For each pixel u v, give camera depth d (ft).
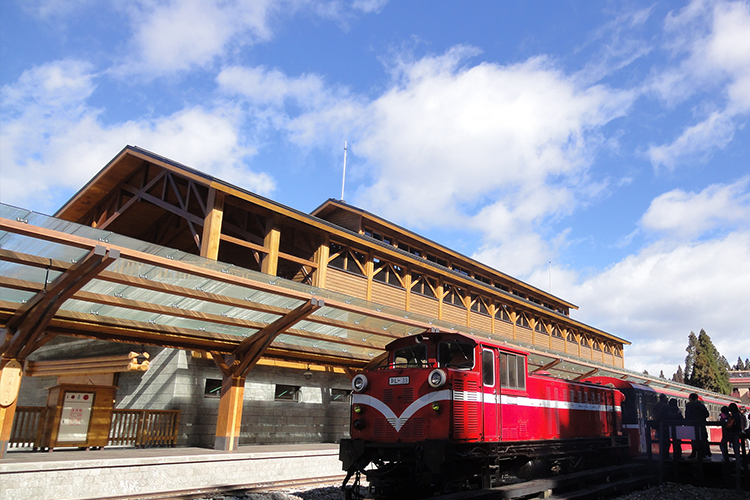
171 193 68.74
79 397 48.88
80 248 32.60
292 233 74.08
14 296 36.14
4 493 31.48
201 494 38.27
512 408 40.14
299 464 49.37
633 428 64.18
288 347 54.60
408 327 57.21
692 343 197.26
